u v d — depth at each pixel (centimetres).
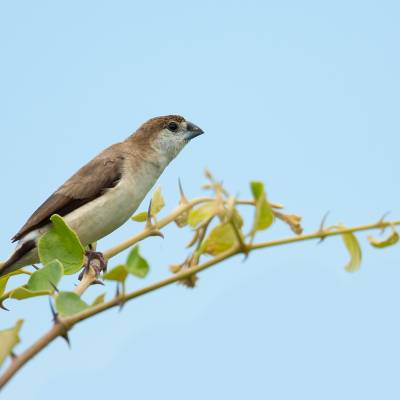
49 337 470
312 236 577
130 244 786
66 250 629
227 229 582
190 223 609
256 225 540
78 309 488
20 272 759
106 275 489
